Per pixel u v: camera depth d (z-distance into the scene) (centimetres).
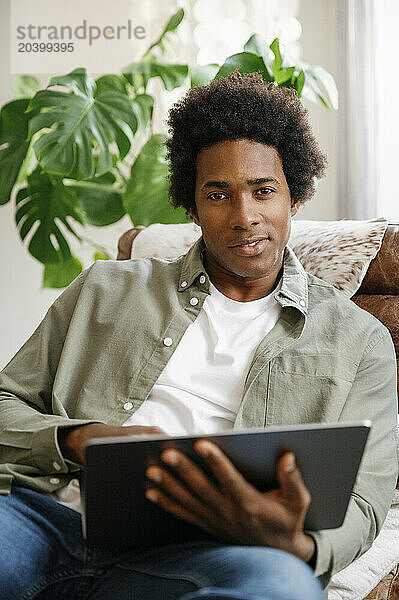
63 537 130
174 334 157
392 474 143
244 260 154
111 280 168
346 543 126
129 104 339
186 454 107
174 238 234
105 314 162
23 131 360
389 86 356
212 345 156
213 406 153
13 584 122
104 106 338
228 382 153
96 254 391
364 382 153
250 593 100
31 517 131
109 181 358
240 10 388
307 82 323
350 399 151
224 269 160
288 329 156
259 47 314
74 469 141
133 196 349
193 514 112
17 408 152
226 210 155
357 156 359
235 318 158
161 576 115
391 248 216
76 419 153
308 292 164
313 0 383
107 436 133
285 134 161
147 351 156
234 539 115
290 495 111
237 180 153
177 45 394
